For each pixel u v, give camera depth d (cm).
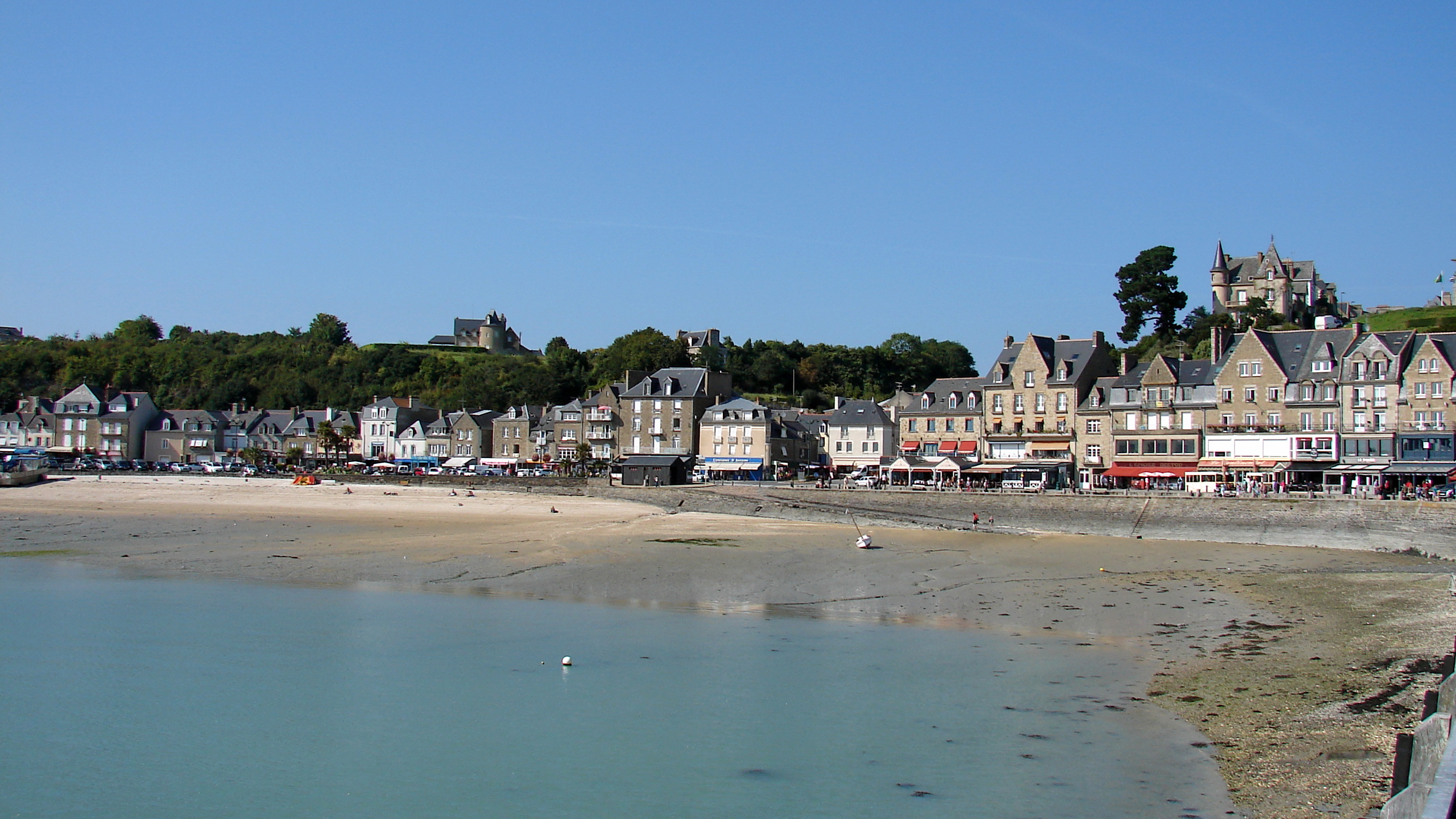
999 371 11162
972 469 10356
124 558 6331
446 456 16275
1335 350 9344
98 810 2381
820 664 3706
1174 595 5159
